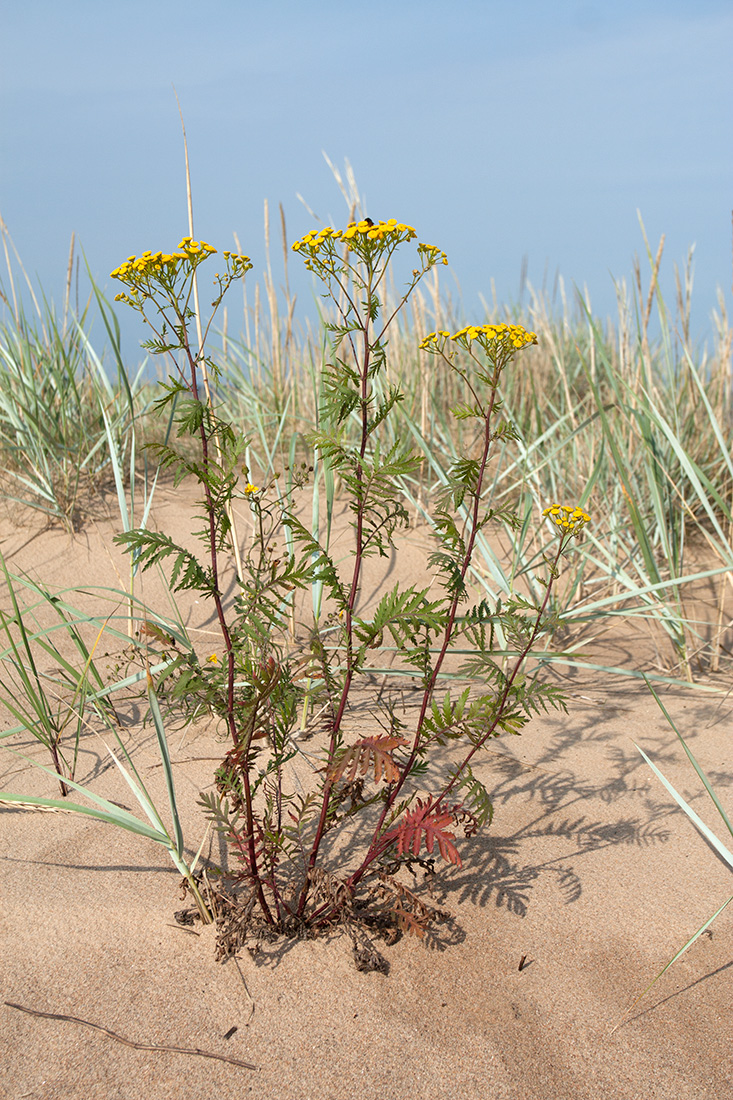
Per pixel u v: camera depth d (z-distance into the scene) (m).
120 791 1.00
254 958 0.80
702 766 1.07
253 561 1.52
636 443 1.82
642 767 1.07
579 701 1.24
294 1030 0.75
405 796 1.00
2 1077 0.71
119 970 0.79
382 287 1.82
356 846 0.92
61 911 0.84
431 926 0.84
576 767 1.07
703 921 0.85
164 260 0.69
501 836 0.95
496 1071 0.72
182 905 0.85
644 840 0.94
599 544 1.48
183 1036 0.74
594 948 0.82
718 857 0.92
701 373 2.03
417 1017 0.76
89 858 0.90
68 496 1.68
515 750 1.10
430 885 0.85
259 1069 0.72
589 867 0.91
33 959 0.79
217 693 0.79
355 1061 0.73
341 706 0.77
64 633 1.35
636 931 0.84
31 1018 0.75
